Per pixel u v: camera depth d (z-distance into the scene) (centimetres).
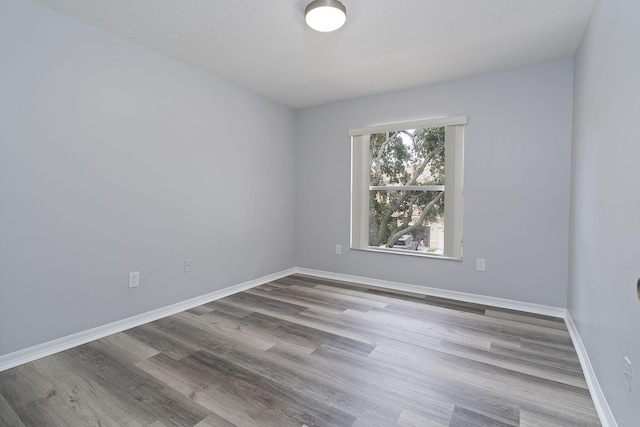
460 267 319
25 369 187
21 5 191
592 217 185
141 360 199
